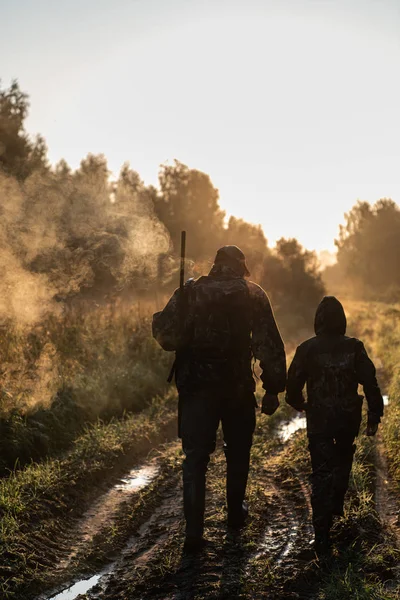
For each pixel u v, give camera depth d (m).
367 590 3.98
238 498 5.11
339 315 5.01
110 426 8.57
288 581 4.23
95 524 5.55
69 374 9.88
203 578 4.28
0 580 4.29
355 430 4.88
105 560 4.82
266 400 5.04
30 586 4.29
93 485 6.47
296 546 4.84
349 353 4.92
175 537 5.09
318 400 4.89
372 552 4.70
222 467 7.06
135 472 7.15
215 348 4.84
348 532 5.00
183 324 4.88
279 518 5.49
